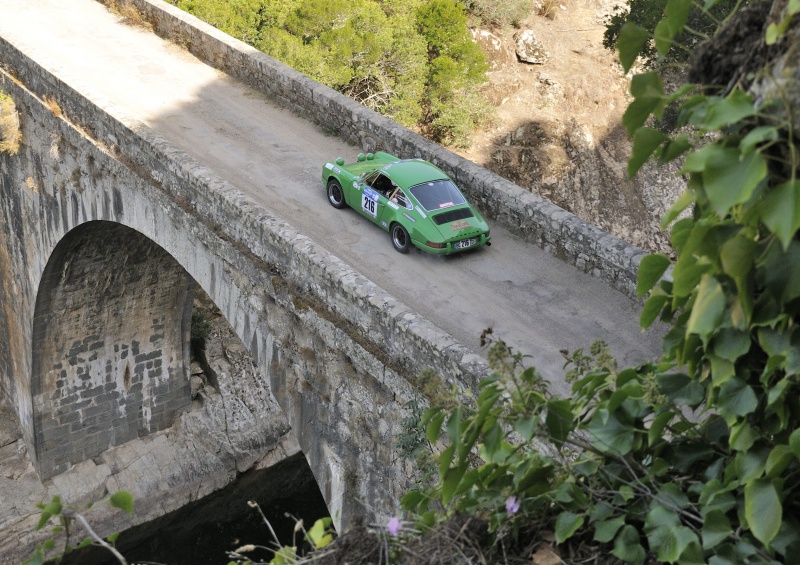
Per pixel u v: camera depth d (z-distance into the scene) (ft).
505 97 170.71
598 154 167.94
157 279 98.37
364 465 45.27
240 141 70.49
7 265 98.37
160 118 73.87
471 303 49.85
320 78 130.21
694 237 14.03
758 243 13.51
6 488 103.81
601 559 16.52
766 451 15.02
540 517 17.53
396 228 55.26
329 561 17.01
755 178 12.21
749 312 13.74
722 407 15.24
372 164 60.44
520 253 55.16
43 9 95.76
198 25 86.89
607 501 17.01
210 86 80.64
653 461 16.92
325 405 47.09
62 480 105.19
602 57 176.65
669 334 17.17
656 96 14.38
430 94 153.79
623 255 49.80
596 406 18.42
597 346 18.12
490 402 17.04
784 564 14.51
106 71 82.38
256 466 111.34
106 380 105.40
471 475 17.53
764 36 14.55
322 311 45.60
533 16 182.50
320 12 130.41
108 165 66.90
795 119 12.76
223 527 109.70
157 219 62.18
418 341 38.81
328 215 60.13
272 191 63.00
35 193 83.92
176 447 109.91
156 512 105.29
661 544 15.44
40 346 98.32
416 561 16.81
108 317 99.91
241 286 52.70
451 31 150.10
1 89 83.82
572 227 52.90
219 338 117.39
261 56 79.97
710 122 13.06
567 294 50.62
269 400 114.73
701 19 80.48
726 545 14.88
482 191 59.06
